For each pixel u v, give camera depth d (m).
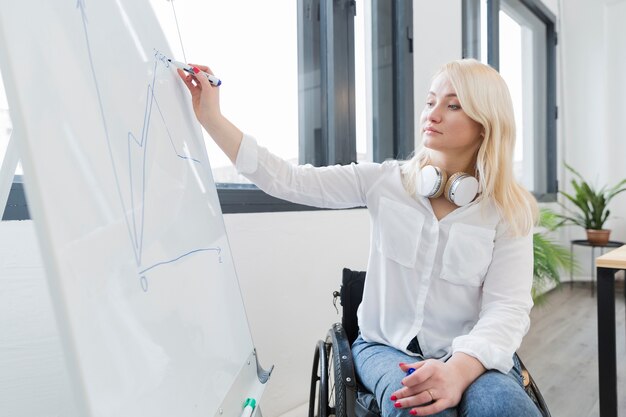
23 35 0.39
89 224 0.43
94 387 0.39
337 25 1.93
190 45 1.37
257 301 1.45
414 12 2.25
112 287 0.45
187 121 0.81
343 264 1.83
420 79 2.29
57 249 0.37
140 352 0.48
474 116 0.94
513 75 3.76
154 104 0.66
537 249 2.58
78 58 0.47
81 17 0.50
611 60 4.12
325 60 1.91
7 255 0.80
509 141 0.98
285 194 1.02
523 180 4.07
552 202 4.21
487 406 0.70
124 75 0.58
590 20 4.23
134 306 0.49
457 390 0.74
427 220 1.01
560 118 4.40
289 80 1.77
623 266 1.33
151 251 0.55
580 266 4.34
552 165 4.30
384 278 1.03
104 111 0.50
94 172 0.46
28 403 0.82
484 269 0.98
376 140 2.25
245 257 1.41
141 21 0.69
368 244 1.97
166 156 0.67
